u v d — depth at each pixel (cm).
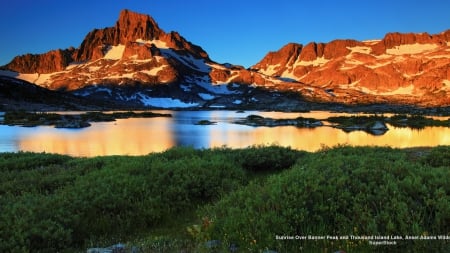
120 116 17400
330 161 1230
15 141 7062
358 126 10825
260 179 1581
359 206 823
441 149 1944
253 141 7150
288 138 7744
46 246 807
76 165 1852
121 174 1320
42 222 863
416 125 11312
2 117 14162
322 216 828
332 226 804
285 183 971
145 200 1093
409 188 879
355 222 783
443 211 762
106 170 1452
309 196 892
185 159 1698
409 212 789
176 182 1293
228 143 6806
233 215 868
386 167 1070
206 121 12850
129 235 927
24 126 11219
